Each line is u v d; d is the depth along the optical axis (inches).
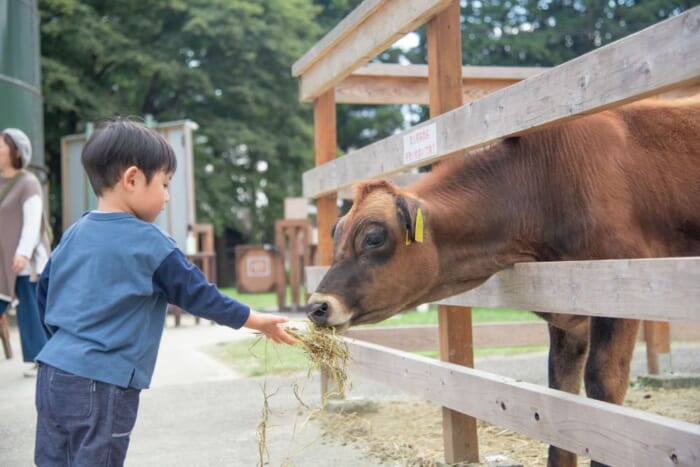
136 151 105.7
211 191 970.7
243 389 253.8
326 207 219.9
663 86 98.6
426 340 235.6
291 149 985.5
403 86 250.1
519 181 143.3
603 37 911.0
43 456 101.0
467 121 140.9
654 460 98.6
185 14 896.3
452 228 140.3
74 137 538.3
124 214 104.7
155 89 932.6
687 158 145.1
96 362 98.7
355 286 135.8
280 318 110.0
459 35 153.5
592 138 141.6
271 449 178.2
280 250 529.7
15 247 249.9
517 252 144.4
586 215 137.7
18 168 257.4
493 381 135.1
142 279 101.5
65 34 812.6
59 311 102.0
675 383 238.5
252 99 923.4
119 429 99.7
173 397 245.1
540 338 253.3
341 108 1157.7
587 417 111.6
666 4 869.2
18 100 454.6
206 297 104.3
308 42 975.0
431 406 223.8
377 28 170.6
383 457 167.5
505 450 174.2
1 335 328.8
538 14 935.0
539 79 122.2
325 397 146.6
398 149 166.4
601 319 130.7
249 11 876.6
